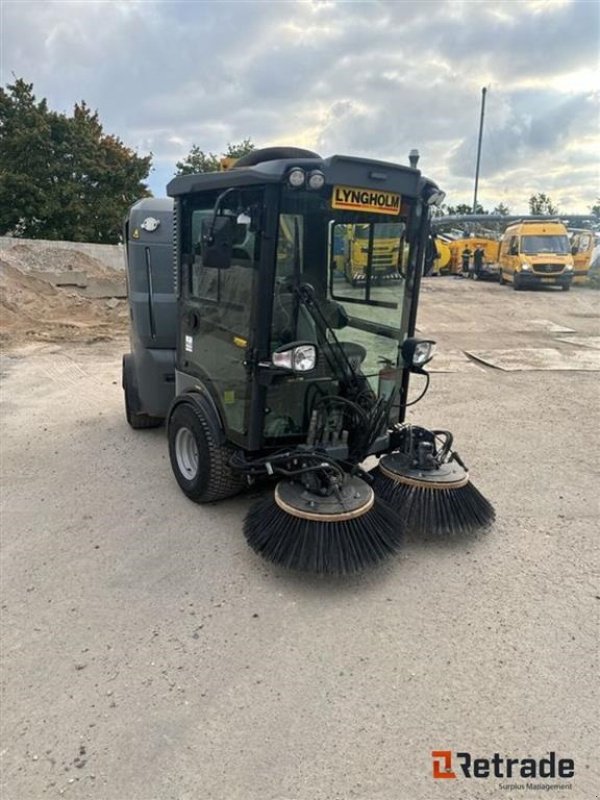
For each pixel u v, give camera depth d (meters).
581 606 3.10
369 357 3.87
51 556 3.56
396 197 3.41
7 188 20.86
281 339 3.46
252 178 3.12
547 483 4.70
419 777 2.10
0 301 12.84
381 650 2.75
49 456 5.16
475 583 3.29
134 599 3.14
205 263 3.26
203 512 4.11
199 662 2.67
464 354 10.09
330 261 3.54
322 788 2.05
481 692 2.50
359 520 3.21
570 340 11.45
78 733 2.29
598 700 2.46
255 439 3.51
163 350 5.13
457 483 3.65
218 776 2.10
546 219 21.80
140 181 26.11
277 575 3.35
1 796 2.02
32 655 2.71
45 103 22.62
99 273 16.41
